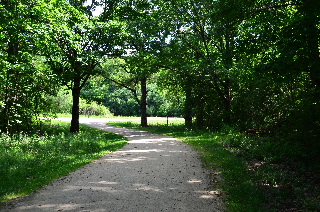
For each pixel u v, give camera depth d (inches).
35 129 706.8
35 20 465.1
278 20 390.3
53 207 199.8
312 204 200.8
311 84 432.1
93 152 474.0
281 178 279.6
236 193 231.5
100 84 1139.3
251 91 623.5
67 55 693.3
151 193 234.4
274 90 548.4
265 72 361.1
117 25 708.0
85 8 754.2
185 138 653.3
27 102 636.1
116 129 1014.4
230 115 748.6
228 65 671.1
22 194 231.3
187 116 973.8
